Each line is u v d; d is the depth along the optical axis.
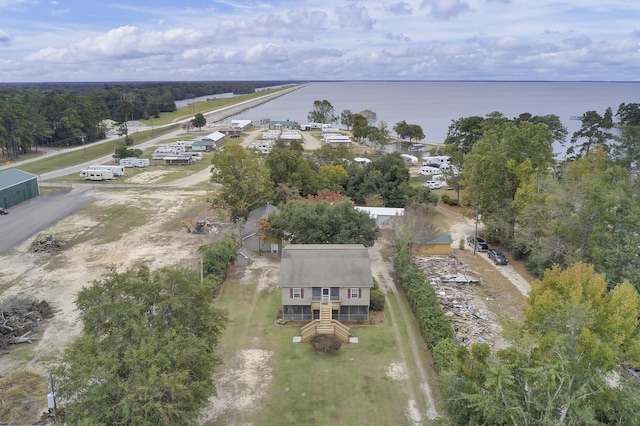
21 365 28.70
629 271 31.25
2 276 42.47
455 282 42.19
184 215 63.56
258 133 159.88
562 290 26.34
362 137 148.88
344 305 35.19
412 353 31.00
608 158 62.16
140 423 17.91
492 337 32.44
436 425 20.83
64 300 37.75
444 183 85.69
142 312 21.61
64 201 70.12
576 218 38.94
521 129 53.00
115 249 50.22
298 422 24.44
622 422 17.97
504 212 50.75
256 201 57.00
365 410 25.39
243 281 42.94
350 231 45.03
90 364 18.92
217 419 24.61
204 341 21.42
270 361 30.16
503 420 17.02
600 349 19.05
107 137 147.75
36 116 120.25
